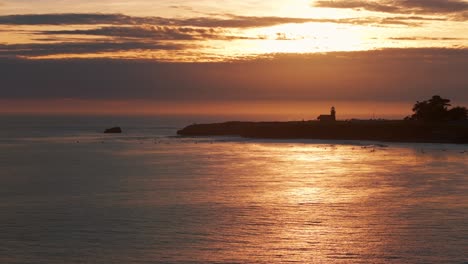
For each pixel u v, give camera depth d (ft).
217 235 157.38
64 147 542.16
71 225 170.09
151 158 399.65
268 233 159.22
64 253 142.41
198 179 271.08
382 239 153.07
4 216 183.11
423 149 485.56
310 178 272.31
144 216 181.27
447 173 292.40
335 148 503.20
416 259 137.08
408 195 219.20
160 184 254.68
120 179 276.00
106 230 163.63
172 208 193.98
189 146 539.70
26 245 149.28
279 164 344.90
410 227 165.68
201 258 138.00
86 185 255.29
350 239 153.28
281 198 212.43
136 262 135.64
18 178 285.64
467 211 187.52
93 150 494.59
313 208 192.65
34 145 578.25
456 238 153.89
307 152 451.12
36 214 186.19
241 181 262.06
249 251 143.13
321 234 158.20
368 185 246.68
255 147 520.01
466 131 635.66
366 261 135.95
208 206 196.95
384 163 349.41
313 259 137.39
